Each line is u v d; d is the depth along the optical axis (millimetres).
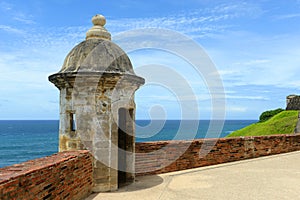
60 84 7820
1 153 54281
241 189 8000
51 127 148000
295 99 31562
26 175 4535
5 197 4000
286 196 7355
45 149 58844
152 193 7594
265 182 8719
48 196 5234
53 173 5438
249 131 28703
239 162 11852
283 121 26328
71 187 6246
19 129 129000
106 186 7617
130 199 7035
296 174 9727
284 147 13867
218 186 8328
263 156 13023
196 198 7215
